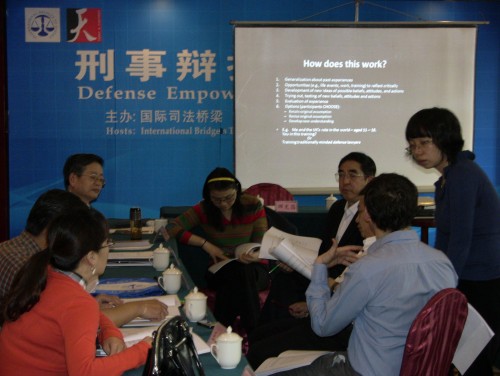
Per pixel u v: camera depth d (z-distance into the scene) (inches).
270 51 205.2
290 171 209.6
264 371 71.7
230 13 208.4
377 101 208.8
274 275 120.0
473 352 76.1
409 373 60.5
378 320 63.8
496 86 214.7
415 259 64.8
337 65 206.8
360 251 88.4
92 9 204.7
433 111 91.5
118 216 211.2
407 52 207.6
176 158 211.8
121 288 85.7
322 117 208.5
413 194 67.6
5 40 202.1
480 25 213.3
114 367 51.4
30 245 74.7
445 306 61.4
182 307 77.1
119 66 207.2
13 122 205.0
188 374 46.8
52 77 205.3
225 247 129.5
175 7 206.8
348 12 210.7
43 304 53.6
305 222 162.1
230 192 124.9
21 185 206.5
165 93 209.3
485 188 90.7
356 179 106.3
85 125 207.8
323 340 90.0
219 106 211.2
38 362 52.8
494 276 92.3
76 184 116.0
